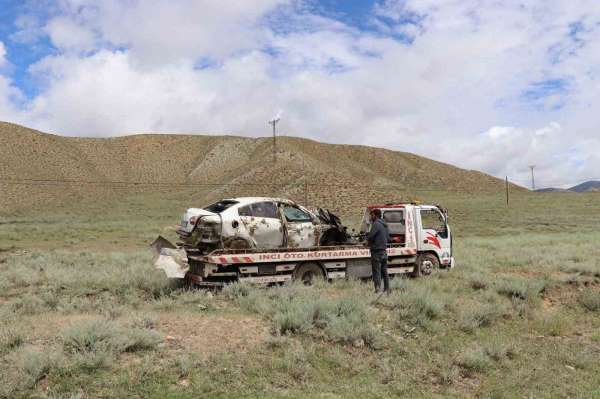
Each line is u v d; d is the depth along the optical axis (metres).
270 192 84.81
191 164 183.12
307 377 6.23
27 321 7.78
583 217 60.84
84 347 6.15
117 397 5.26
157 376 5.79
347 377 6.40
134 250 25.44
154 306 9.48
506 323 9.37
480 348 7.56
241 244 11.95
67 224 53.09
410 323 8.64
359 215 70.88
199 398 5.43
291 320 7.69
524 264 16.67
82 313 8.83
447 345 7.80
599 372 7.16
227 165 172.38
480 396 6.18
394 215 14.03
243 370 6.19
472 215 68.50
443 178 184.62
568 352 7.86
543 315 9.86
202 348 6.74
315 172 93.44
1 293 10.91
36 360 5.61
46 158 136.00
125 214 75.50
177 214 73.69
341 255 12.45
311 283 12.10
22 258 18.95
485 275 13.53
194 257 11.46
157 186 143.50
